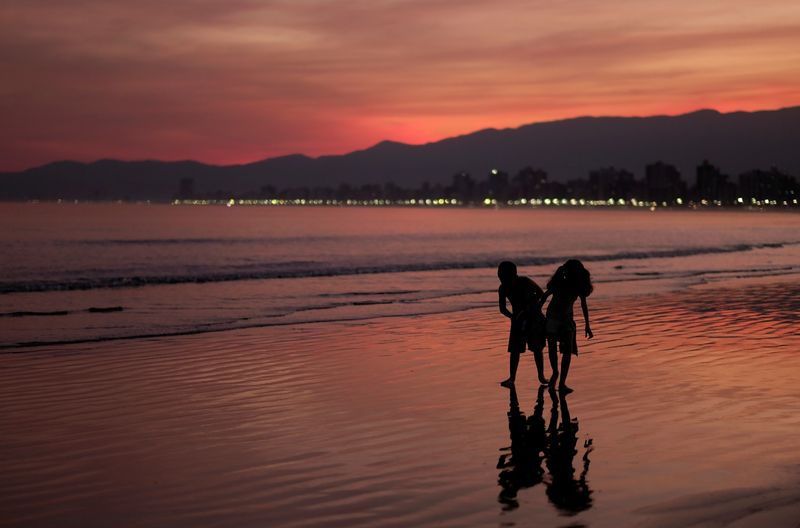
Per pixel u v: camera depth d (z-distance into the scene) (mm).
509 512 6227
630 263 43562
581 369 12602
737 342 15414
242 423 9289
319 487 6902
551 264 43562
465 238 94125
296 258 53594
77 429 9070
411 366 13219
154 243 78438
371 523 6039
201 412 9883
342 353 14625
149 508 6410
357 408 10039
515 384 11555
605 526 5867
